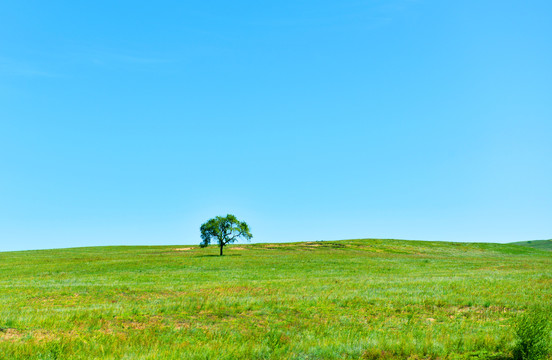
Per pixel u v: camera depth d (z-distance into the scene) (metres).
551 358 10.88
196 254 82.56
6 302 23.84
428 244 113.00
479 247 109.31
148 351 11.89
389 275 42.34
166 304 20.69
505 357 11.21
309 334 14.55
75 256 82.62
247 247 106.19
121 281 37.97
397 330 15.23
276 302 21.12
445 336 13.34
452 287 27.12
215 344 12.55
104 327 15.88
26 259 74.75
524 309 19.14
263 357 11.48
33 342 12.47
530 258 81.69
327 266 55.22
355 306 20.44
